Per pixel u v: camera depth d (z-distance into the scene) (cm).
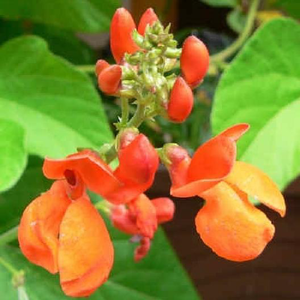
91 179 12
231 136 12
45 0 22
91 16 22
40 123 19
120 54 14
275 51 18
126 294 20
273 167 17
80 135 19
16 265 20
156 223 14
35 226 12
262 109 18
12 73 19
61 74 19
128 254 20
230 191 12
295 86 18
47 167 12
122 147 13
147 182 12
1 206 20
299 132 18
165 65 13
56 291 20
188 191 12
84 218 12
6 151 16
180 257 24
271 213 24
